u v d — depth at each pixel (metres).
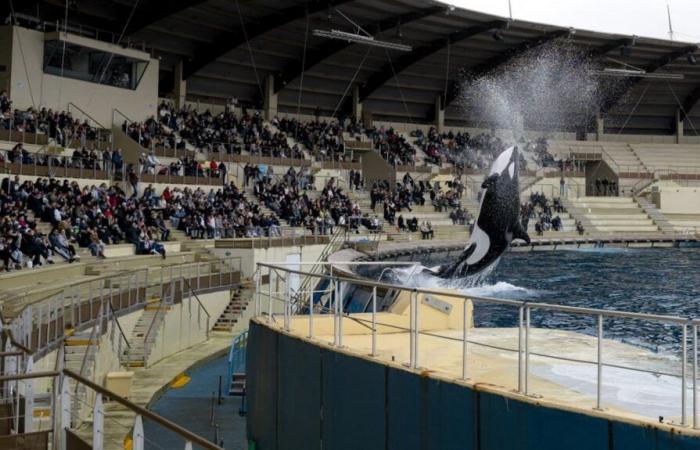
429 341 12.21
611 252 59.69
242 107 66.75
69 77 44.97
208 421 19.23
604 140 82.00
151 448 16.58
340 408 10.77
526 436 8.06
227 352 29.22
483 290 37.81
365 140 66.50
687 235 67.44
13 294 21.47
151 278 30.31
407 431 9.51
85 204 33.62
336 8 55.59
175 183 44.06
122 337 25.22
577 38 66.94
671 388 9.16
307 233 47.34
